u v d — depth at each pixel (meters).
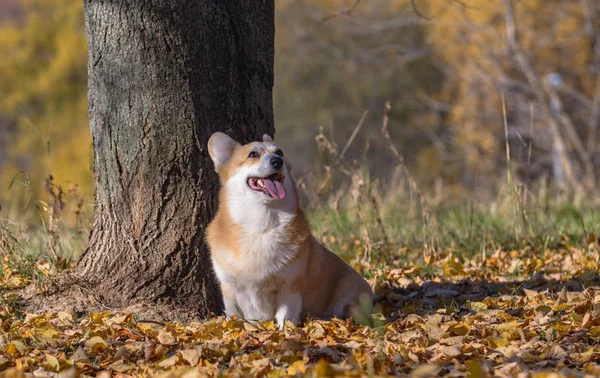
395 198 16.91
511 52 31.39
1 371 7.32
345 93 51.34
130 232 9.80
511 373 6.79
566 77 36.78
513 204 14.77
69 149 46.84
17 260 10.55
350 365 6.93
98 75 9.75
